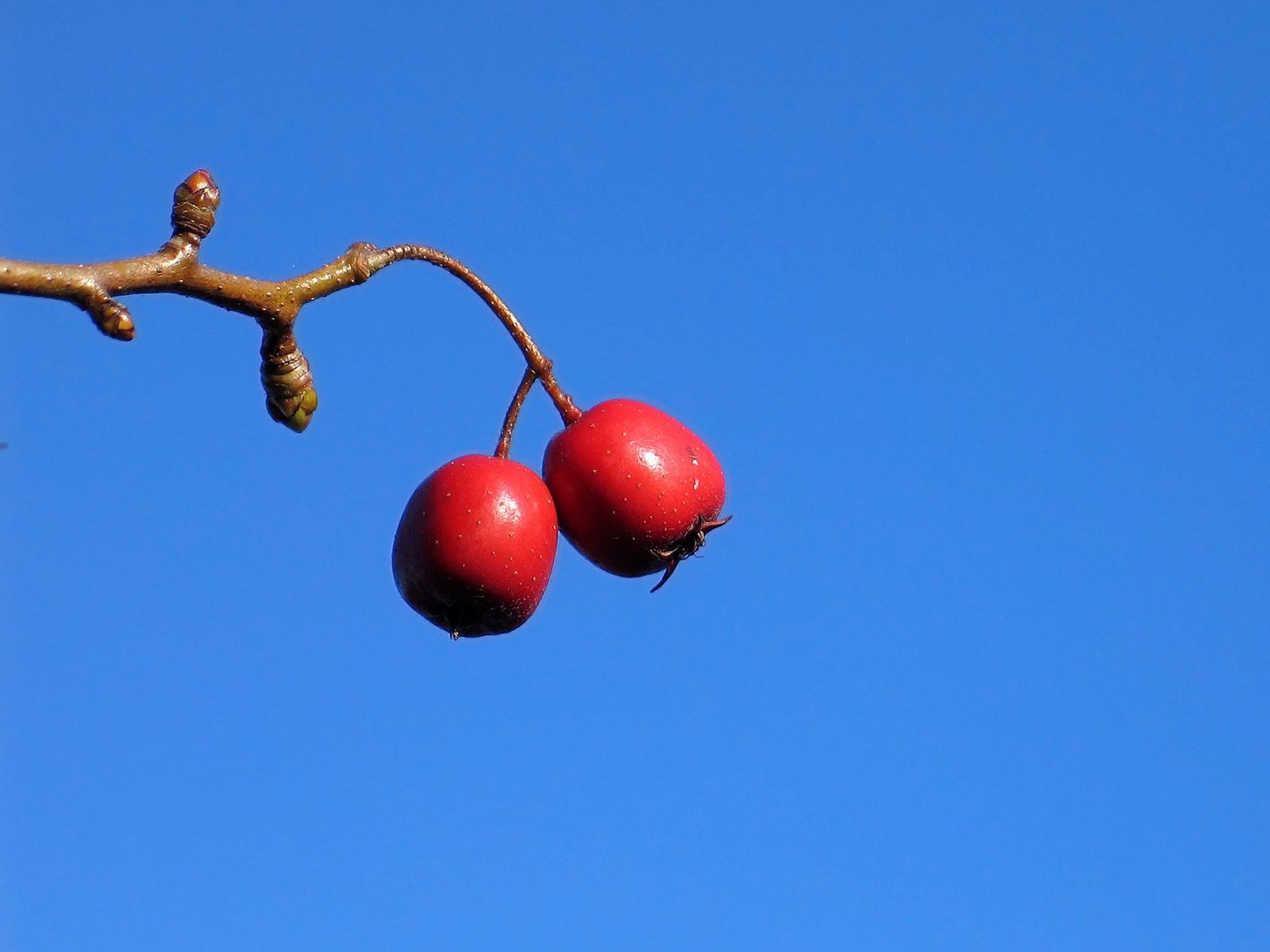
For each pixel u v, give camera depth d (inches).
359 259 129.7
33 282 104.7
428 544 139.9
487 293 146.9
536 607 145.7
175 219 114.5
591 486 145.1
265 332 124.0
